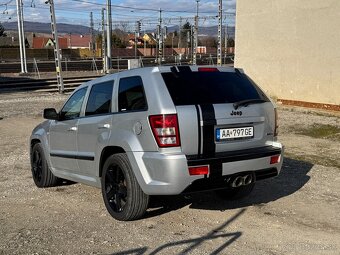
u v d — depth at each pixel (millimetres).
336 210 5734
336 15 15648
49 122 6949
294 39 17312
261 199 6203
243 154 5016
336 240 4758
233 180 4984
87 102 6078
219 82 5277
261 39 18766
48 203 6191
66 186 7121
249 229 5059
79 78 32594
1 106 19516
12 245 4656
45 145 6883
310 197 6305
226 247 4543
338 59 15703
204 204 5969
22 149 10531
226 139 5031
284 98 18000
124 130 5148
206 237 4820
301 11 16906
